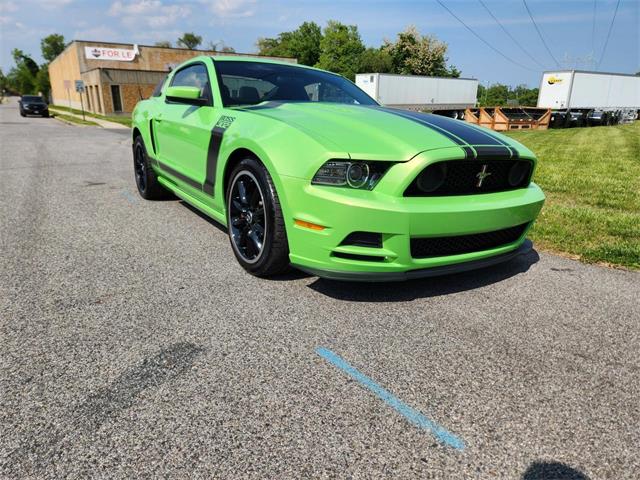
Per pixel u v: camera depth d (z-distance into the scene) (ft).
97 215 15.17
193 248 11.93
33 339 7.34
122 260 10.98
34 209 15.88
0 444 5.14
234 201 10.21
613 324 8.39
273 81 12.46
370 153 7.75
